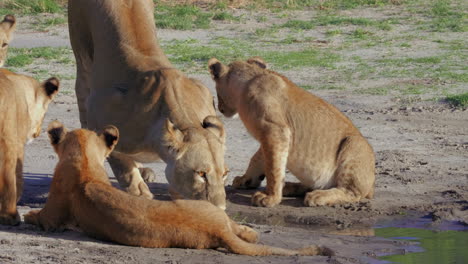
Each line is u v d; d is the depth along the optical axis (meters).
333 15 37.62
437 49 30.81
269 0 40.19
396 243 11.20
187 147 10.85
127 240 9.58
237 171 16.48
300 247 10.58
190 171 10.73
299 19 36.72
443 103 23.31
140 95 11.84
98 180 10.07
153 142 11.54
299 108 14.11
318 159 14.12
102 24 13.14
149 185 14.85
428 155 18.05
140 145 11.81
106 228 9.67
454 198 14.40
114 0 13.24
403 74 26.83
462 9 38.94
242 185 14.93
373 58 29.39
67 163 10.18
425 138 19.70
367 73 27.06
